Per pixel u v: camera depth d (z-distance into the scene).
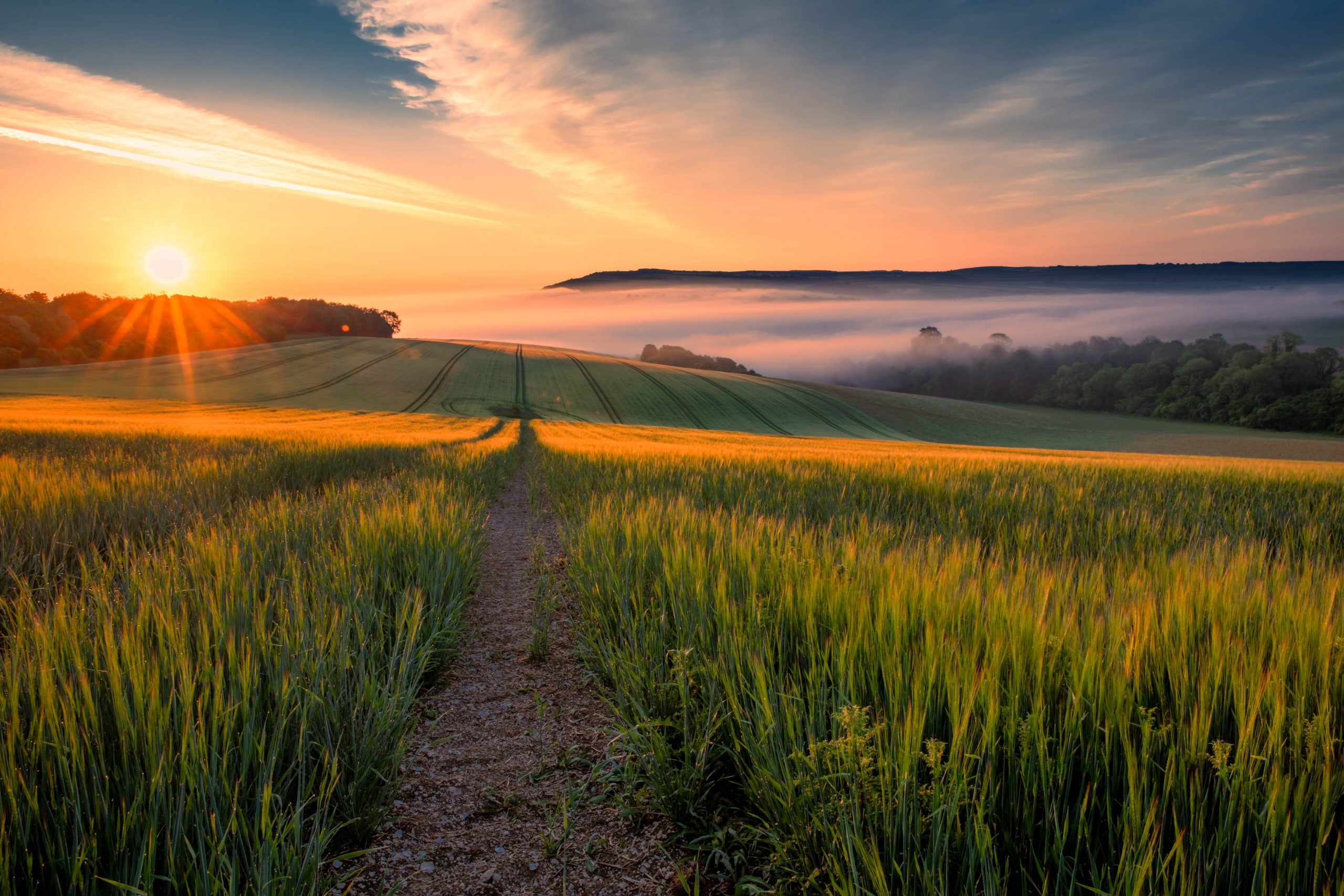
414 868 2.09
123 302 97.88
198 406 52.84
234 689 2.29
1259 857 1.50
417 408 69.81
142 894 1.59
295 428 26.36
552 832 2.30
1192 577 3.04
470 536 6.17
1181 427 92.75
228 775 2.01
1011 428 85.75
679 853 2.18
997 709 1.88
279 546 4.71
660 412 78.56
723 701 2.49
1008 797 1.83
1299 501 7.92
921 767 1.89
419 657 3.41
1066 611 2.60
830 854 1.73
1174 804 1.67
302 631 2.76
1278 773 1.59
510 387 83.31
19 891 1.65
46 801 1.80
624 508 6.39
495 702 3.46
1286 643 2.15
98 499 6.47
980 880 1.65
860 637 2.44
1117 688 1.93
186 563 3.99
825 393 95.50
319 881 1.94
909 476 9.74
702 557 3.89
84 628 2.71
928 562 3.55
